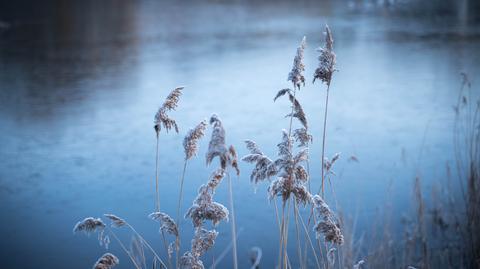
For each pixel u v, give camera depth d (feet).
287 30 111.45
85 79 71.41
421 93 57.88
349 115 51.60
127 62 82.58
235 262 15.71
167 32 113.70
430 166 37.09
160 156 42.63
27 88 66.85
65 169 40.40
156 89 65.36
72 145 45.73
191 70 76.23
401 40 92.99
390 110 52.34
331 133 46.37
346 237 21.58
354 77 67.87
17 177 38.96
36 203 34.63
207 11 153.38
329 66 15.92
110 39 105.09
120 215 32.35
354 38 97.40
